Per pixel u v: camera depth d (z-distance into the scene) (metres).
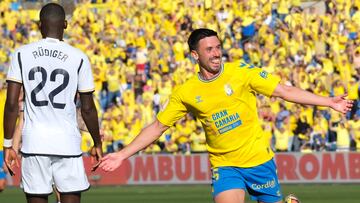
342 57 61.06
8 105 17.77
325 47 62.28
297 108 55.53
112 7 68.38
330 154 52.38
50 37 17.92
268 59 62.28
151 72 62.56
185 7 67.12
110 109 59.06
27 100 17.77
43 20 17.91
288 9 64.56
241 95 18.66
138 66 63.34
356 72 60.50
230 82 18.58
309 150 55.38
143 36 65.75
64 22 18.17
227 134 18.91
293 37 63.03
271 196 19.41
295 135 55.66
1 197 45.25
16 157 18.23
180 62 63.06
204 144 56.22
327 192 46.81
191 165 53.50
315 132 55.50
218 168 19.25
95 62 63.78
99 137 18.45
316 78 60.25
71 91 17.83
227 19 65.44
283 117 55.50
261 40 63.47
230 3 65.94
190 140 56.38
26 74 17.69
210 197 44.69
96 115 18.17
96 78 61.72
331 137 55.56
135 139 19.16
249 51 63.03
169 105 19.09
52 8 17.94
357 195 44.72
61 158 17.77
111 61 64.62
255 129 19.06
